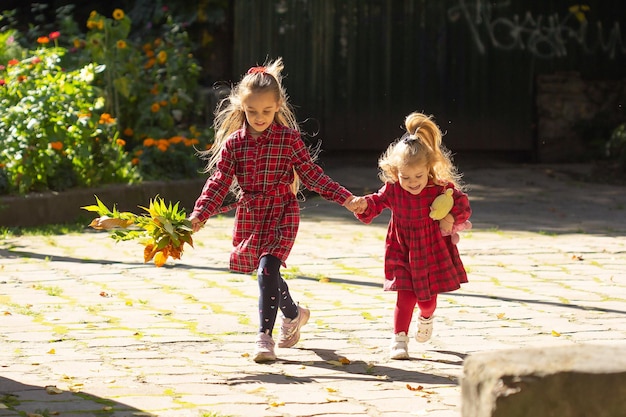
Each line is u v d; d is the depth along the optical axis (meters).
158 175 18.22
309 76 24.05
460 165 24.16
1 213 14.98
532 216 17.03
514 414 3.95
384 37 24.20
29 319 9.28
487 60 24.56
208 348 8.24
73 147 16.53
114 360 7.77
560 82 24.78
